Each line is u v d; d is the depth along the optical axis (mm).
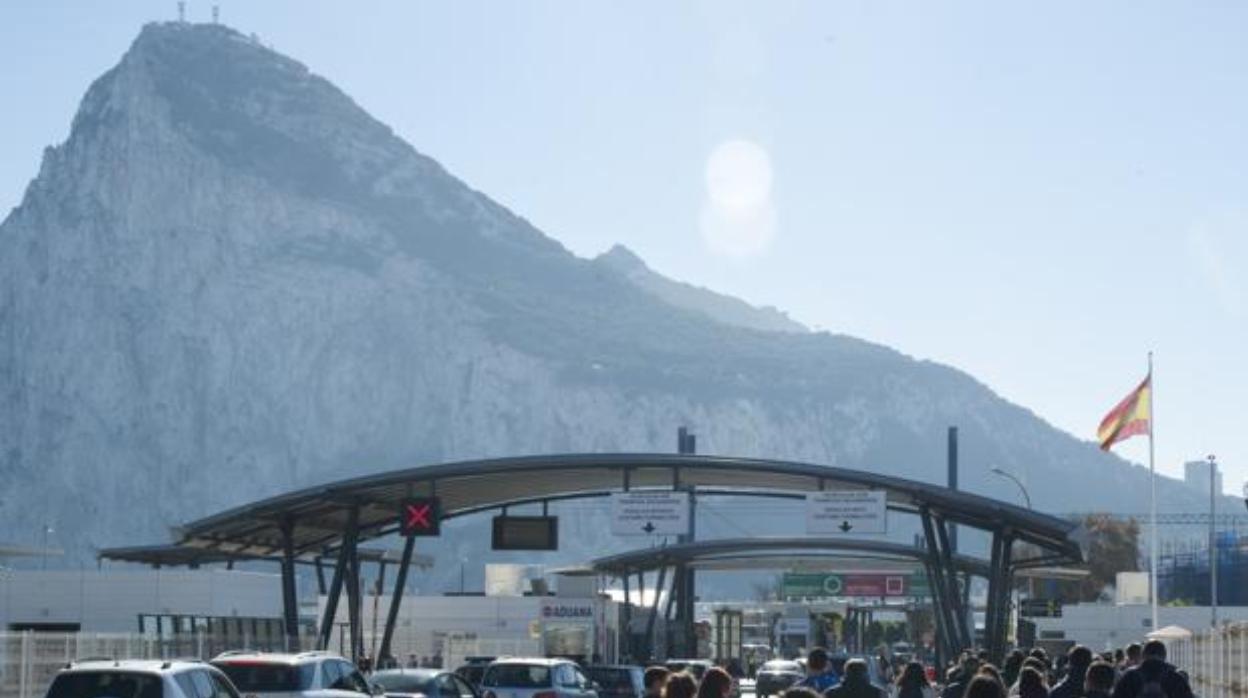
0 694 43094
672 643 97125
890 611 134500
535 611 91375
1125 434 60688
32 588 75750
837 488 62531
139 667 23109
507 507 67062
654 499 59031
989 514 60031
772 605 132750
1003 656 63719
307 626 83125
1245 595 115688
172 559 81000
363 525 65750
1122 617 91375
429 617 91750
